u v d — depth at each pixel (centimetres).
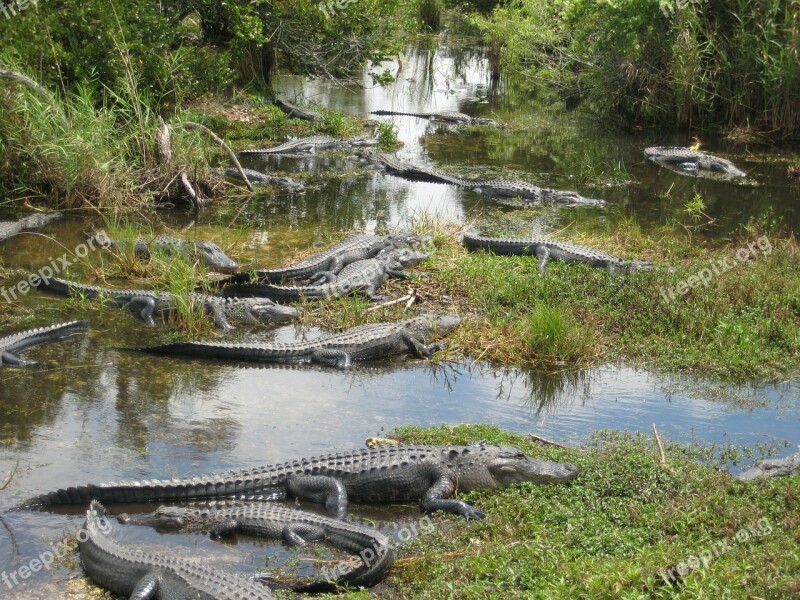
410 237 1259
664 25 2202
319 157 1891
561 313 976
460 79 2909
